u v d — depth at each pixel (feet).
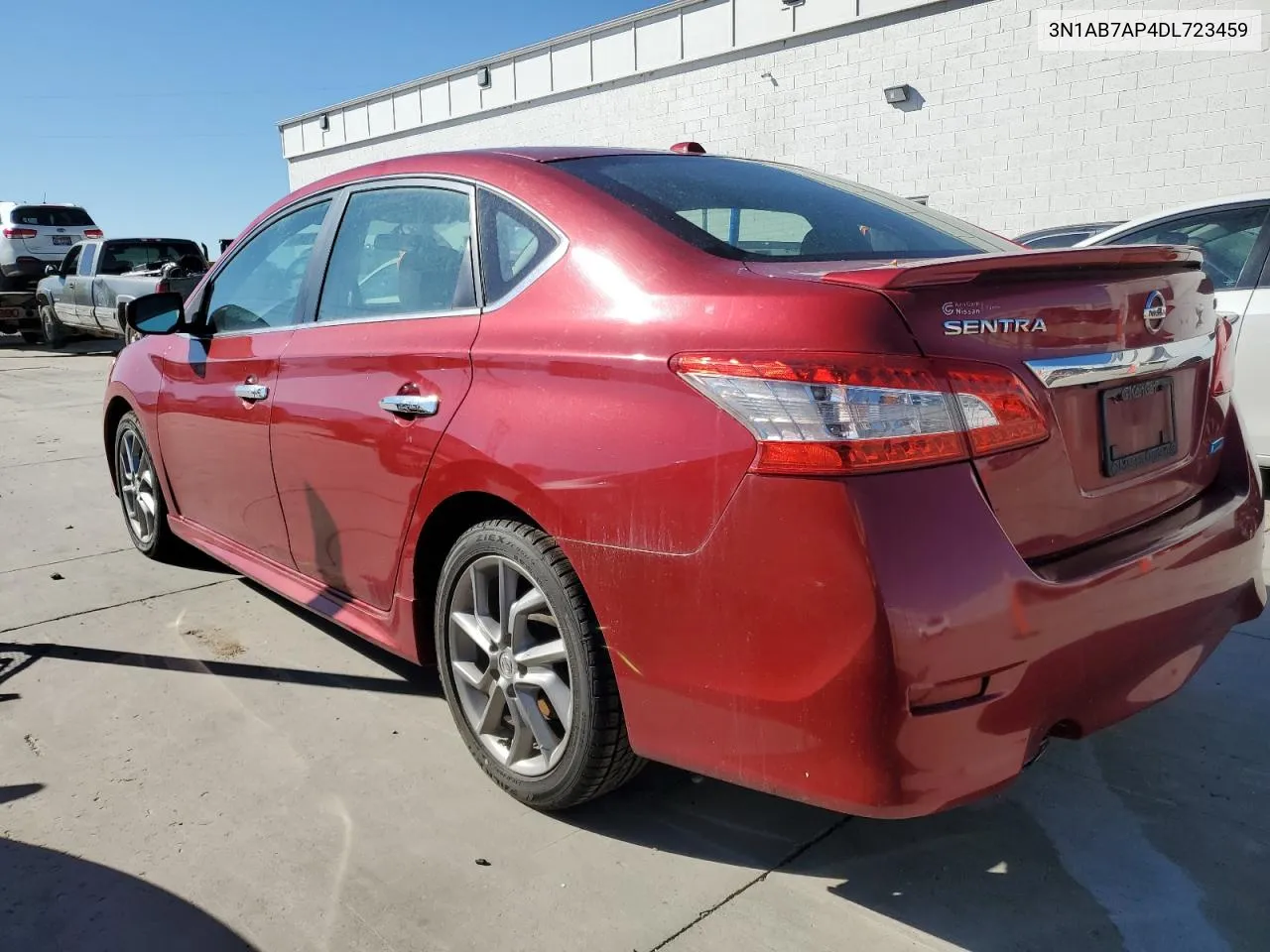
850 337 5.88
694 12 45.50
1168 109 31.65
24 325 56.03
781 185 9.20
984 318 6.13
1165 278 7.38
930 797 5.83
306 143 76.48
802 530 5.82
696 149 10.34
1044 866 7.45
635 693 6.87
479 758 8.67
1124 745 9.14
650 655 6.68
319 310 10.31
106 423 15.52
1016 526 6.17
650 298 6.93
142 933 6.81
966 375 5.95
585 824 8.09
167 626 12.42
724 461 6.15
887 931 6.77
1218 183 31.12
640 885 7.30
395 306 9.31
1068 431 6.53
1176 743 9.14
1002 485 6.07
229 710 10.14
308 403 9.82
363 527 9.33
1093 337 6.68
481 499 8.16
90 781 8.77
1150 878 7.28
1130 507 7.08
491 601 8.45
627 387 6.76
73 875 7.44
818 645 5.81
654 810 8.29
